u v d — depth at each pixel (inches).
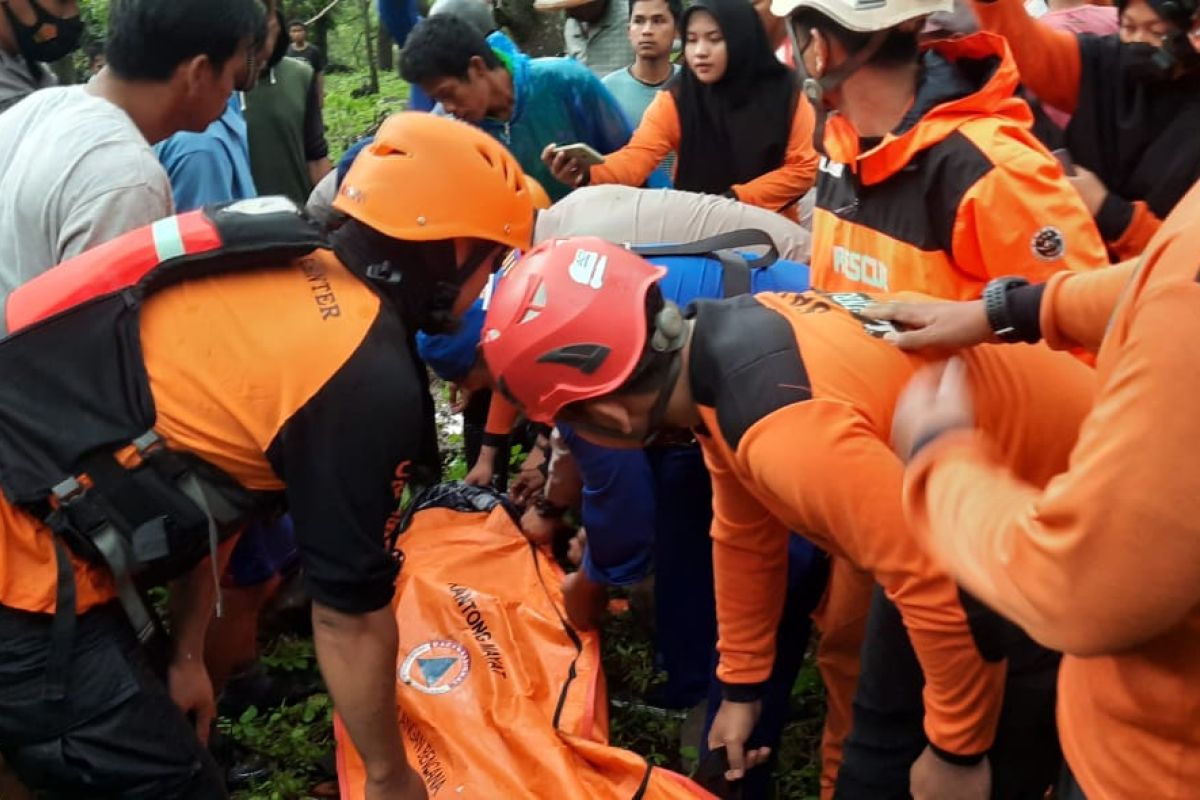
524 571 124.3
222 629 112.6
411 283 71.9
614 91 172.4
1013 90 81.4
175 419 67.2
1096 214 88.6
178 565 74.2
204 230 68.6
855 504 62.4
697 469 103.7
